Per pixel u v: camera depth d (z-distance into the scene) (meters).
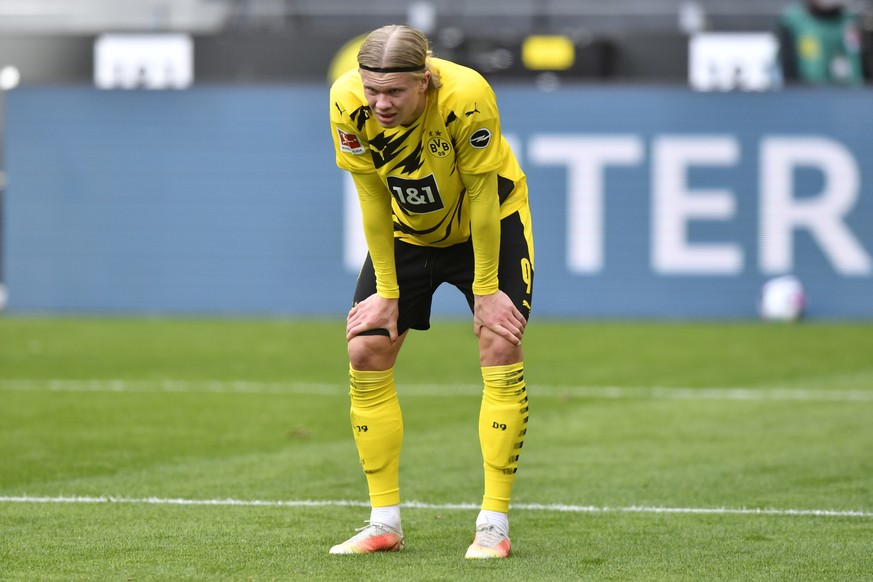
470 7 67.88
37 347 40.81
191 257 51.81
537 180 50.97
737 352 40.19
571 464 21.67
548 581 13.49
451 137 13.83
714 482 20.00
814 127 50.22
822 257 50.41
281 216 51.62
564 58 53.88
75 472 20.64
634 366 36.75
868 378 34.19
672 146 50.56
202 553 14.81
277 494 18.83
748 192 50.47
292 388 31.89
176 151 51.78
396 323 14.99
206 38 53.94
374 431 14.94
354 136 14.10
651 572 13.99
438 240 14.91
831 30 53.44
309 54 53.78
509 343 14.62
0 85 53.53
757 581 13.63
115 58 54.16
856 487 19.58
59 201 51.81
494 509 14.89
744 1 67.69
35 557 14.60
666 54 54.03
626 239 50.78
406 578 13.54
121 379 33.47
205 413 27.61
